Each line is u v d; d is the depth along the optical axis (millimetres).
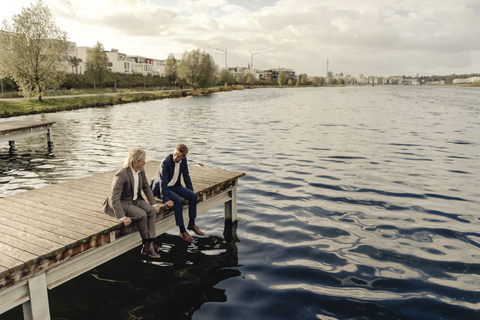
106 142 15234
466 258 4797
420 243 5289
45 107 31828
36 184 8727
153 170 7301
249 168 10328
